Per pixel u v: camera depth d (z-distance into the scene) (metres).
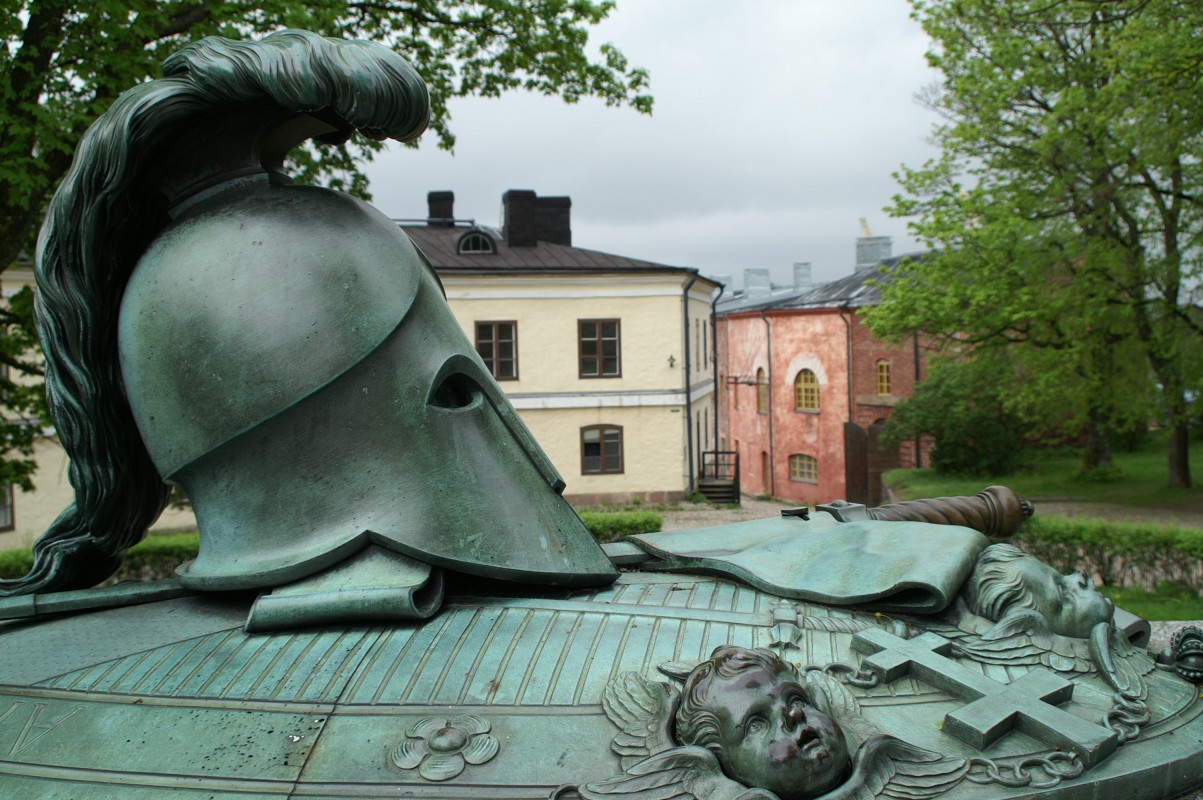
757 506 22.38
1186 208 13.22
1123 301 13.77
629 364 18.77
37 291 2.28
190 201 2.26
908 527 2.37
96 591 2.29
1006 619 2.01
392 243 2.28
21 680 1.89
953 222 13.49
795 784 1.46
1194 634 2.09
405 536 2.08
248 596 2.22
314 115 2.35
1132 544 8.41
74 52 6.48
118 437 2.38
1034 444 22.00
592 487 18.95
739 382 28.75
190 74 2.09
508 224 19.00
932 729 1.68
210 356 2.09
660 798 1.47
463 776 1.54
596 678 1.79
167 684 1.84
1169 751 1.68
